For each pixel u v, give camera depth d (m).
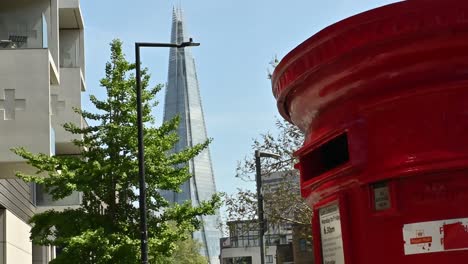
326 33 2.01
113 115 19.56
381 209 1.92
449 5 1.76
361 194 2.00
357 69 1.96
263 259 24.08
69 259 17.75
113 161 18.84
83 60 30.14
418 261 1.84
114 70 19.55
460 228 1.79
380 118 1.94
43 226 18.55
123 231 18.70
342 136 2.13
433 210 1.83
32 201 28.17
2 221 22.81
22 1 21.12
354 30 1.92
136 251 17.84
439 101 1.83
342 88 2.05
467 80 1.81
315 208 2.35
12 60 19.98
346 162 2.08
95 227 18.41
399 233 1.88
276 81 2.47
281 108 2.62
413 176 1.85
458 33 1.77
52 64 21.12
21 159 19.61
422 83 1.86
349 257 2.04
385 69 1.90
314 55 2.09
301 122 2.48
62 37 30.06
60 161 18.52
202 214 19.44
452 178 1.81
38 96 19.89
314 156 2.39
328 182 2.19
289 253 56.19
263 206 25.38
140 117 17.62
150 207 19.14
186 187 176.88
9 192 23.55
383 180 1.91
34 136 19.69
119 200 19.20
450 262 1.79
